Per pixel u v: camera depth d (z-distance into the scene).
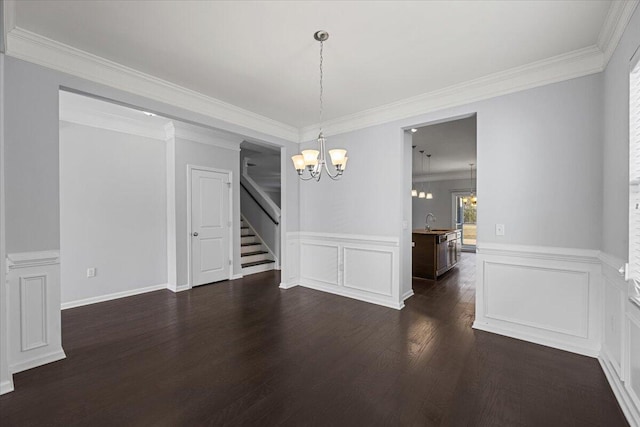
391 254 3.67
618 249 1.96
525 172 2.68
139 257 4.29
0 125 1.87
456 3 1.84
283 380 2.06
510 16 1.96
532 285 2.66
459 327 3.00
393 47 2.34
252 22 2.04
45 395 1.89
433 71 2.73
